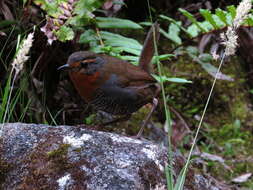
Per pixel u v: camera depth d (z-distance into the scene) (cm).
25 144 377
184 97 751
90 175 358
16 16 579
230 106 764
